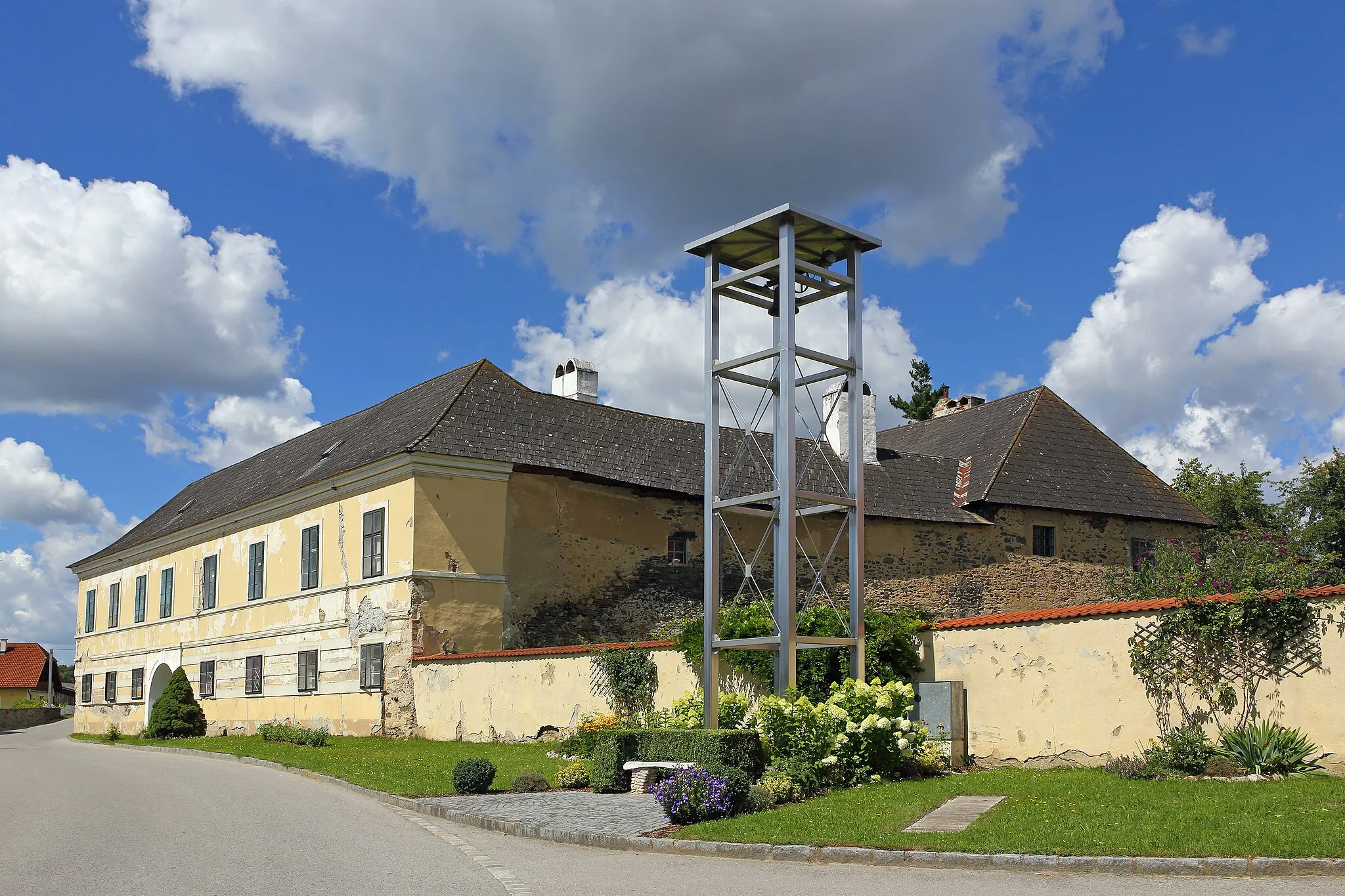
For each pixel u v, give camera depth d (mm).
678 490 30359
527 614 27719
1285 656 12633
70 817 13758
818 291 17812
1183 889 8430
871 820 11320
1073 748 14578
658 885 9086
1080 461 35625
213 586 35906
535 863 10180
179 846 11156
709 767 13227
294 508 31453
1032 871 9336
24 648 85875
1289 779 11820
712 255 17750
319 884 9148
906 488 33844
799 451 33500
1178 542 25562
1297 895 8070
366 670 27188
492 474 27531
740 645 16547
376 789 15594
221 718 34219
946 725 15656
